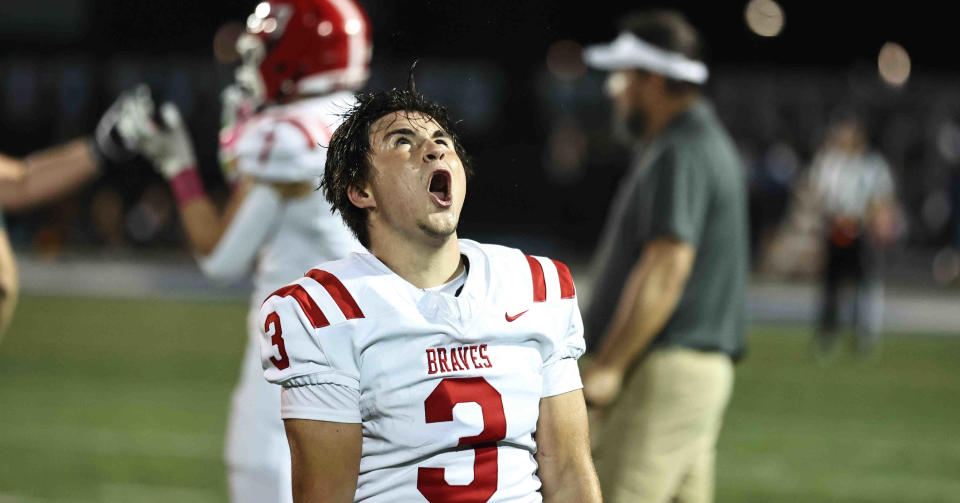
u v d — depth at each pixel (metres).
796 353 33.28
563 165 65.31
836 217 32.75
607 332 10.67
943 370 30.64
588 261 63.00
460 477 5.85
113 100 65.00
